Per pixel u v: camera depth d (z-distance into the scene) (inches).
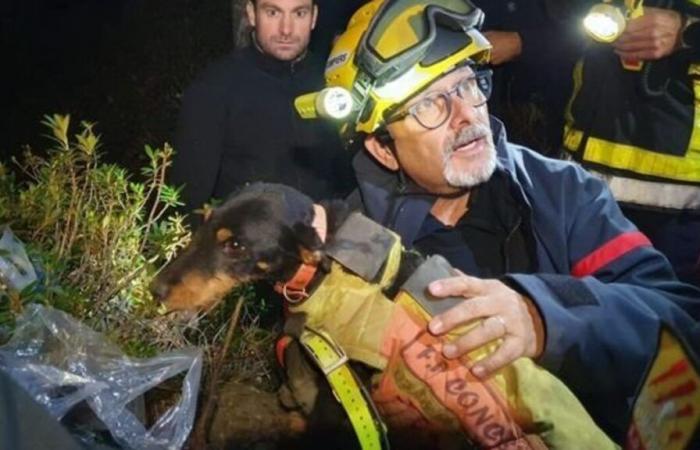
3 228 36.2
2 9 103.4
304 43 53.4
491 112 68.4
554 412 31.8
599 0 49.1
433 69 35.5
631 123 47.5
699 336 35.3
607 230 37.0
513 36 58.6
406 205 37.6
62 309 34.4
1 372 25.8
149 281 36.5
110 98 95.6
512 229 37.2
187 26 98.7
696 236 47.7
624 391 35.0
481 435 31.9
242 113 52.9
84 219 38.2
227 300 39.3
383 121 36.0
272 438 35.3
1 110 95.4
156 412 35.2
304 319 32.8
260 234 32.3
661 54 46.3
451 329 32.0
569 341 33.2
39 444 25.2
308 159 52.7
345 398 32.0
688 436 34.6
